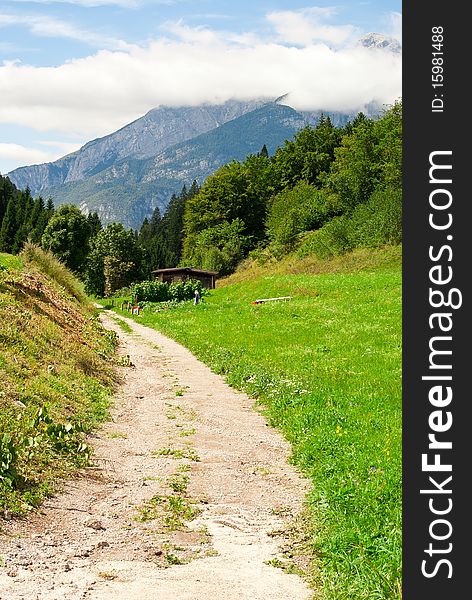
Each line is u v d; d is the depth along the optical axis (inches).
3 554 321.1
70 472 459.8
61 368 733.9
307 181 4736.7
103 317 2224.4
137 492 440.1
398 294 1774.1
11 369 620.7
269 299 2023.9
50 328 865.5
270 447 577.3
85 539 353.1
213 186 4717.0
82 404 647.1
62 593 281.3
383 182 3595.0
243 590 299.3
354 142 3934.5
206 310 2054.6
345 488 419.2
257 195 4761.3
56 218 4274.1
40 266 1584.6
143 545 350.3
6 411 513.3
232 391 839.1
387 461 467.2
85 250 4325.8
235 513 412.5
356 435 557.9
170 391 824.3
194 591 294.0
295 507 427.2
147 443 573.9
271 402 738.2
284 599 292.8
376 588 288.5
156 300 2773.1
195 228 4763.8
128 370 968.9
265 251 3939.5
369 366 950.4
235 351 1127.0
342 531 353.7
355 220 3166.8
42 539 346.9
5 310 795.4
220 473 496.1
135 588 292.4
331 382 821.2
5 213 5959.6
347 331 1306.6
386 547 328.5
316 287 2054.6
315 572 324.8
